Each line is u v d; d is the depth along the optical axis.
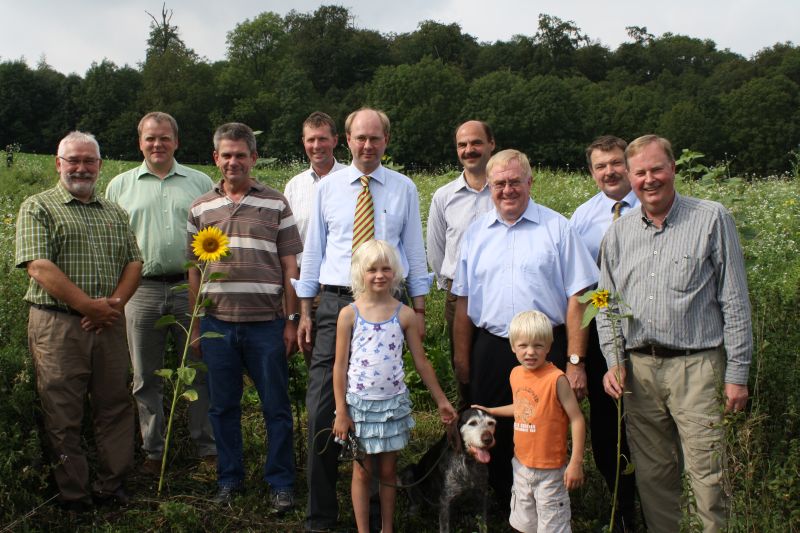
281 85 66.88
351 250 4.39
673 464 3.84
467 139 5.07
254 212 4.56
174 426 5.25
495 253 4.13
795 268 7.38
